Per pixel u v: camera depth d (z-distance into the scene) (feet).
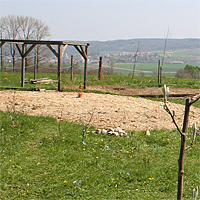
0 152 24.64
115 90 58.03
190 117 37.73
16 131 29.25
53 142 27.20
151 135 30.27
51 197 18.84
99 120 34.06
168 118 36.37
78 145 26.84
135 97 49.60
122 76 95.81
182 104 45.96
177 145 28.07
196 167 23.53
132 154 25.71
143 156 25.39
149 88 62.39
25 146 26.17
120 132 30.32
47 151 25.32
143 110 39.27
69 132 29.86
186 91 60.03
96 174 21.86
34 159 23.81
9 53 135.95
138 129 32.04
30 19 158.20
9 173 21.36
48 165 22.88
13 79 73.77
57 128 30.81
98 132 30.35
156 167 23.39
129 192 19.80
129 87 63.21
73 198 18.86
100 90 56.85
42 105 39.65
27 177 21.01
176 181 21.36
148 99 48.67
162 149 27.14
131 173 22.25
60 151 25.45
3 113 35.17
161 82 74.23
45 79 70.49
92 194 19.34
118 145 27.48
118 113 37.06
